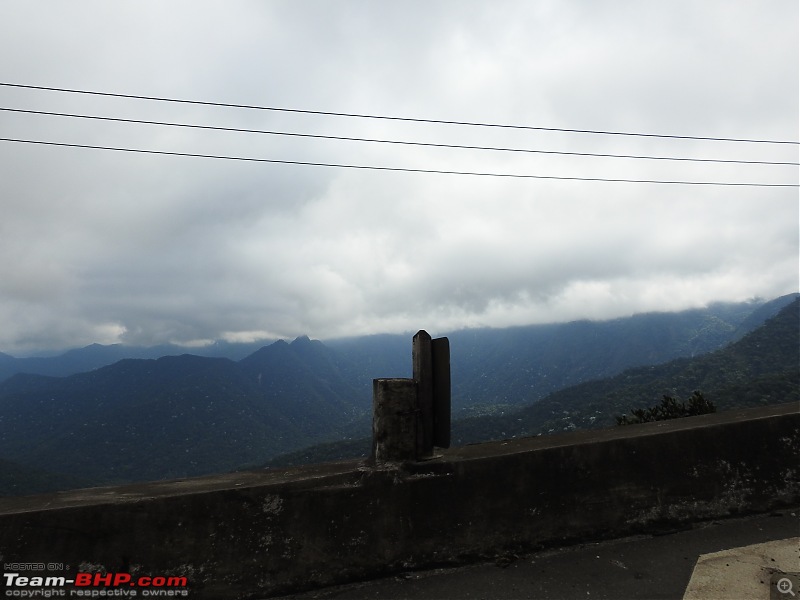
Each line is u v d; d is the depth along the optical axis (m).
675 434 3.39
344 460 3.18
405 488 2.85
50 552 2.29
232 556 2.54
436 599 2.51
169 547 2.46
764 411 4.09
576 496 3.11
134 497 2.51
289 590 2.58
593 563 2.82
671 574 2.67
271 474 2.90
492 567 2.81
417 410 3.02
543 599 2.47
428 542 2.83
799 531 3.11
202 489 2.64
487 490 2.97
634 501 3.19
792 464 3.56
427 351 3.11
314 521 2.69
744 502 3.38
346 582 2.67
